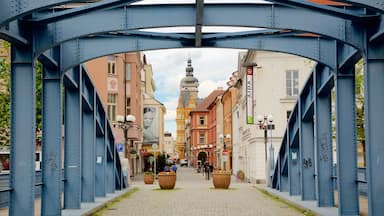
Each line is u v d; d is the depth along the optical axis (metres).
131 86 56.88
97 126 23.64
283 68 45.31
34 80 12.91
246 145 52.66
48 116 15.41
